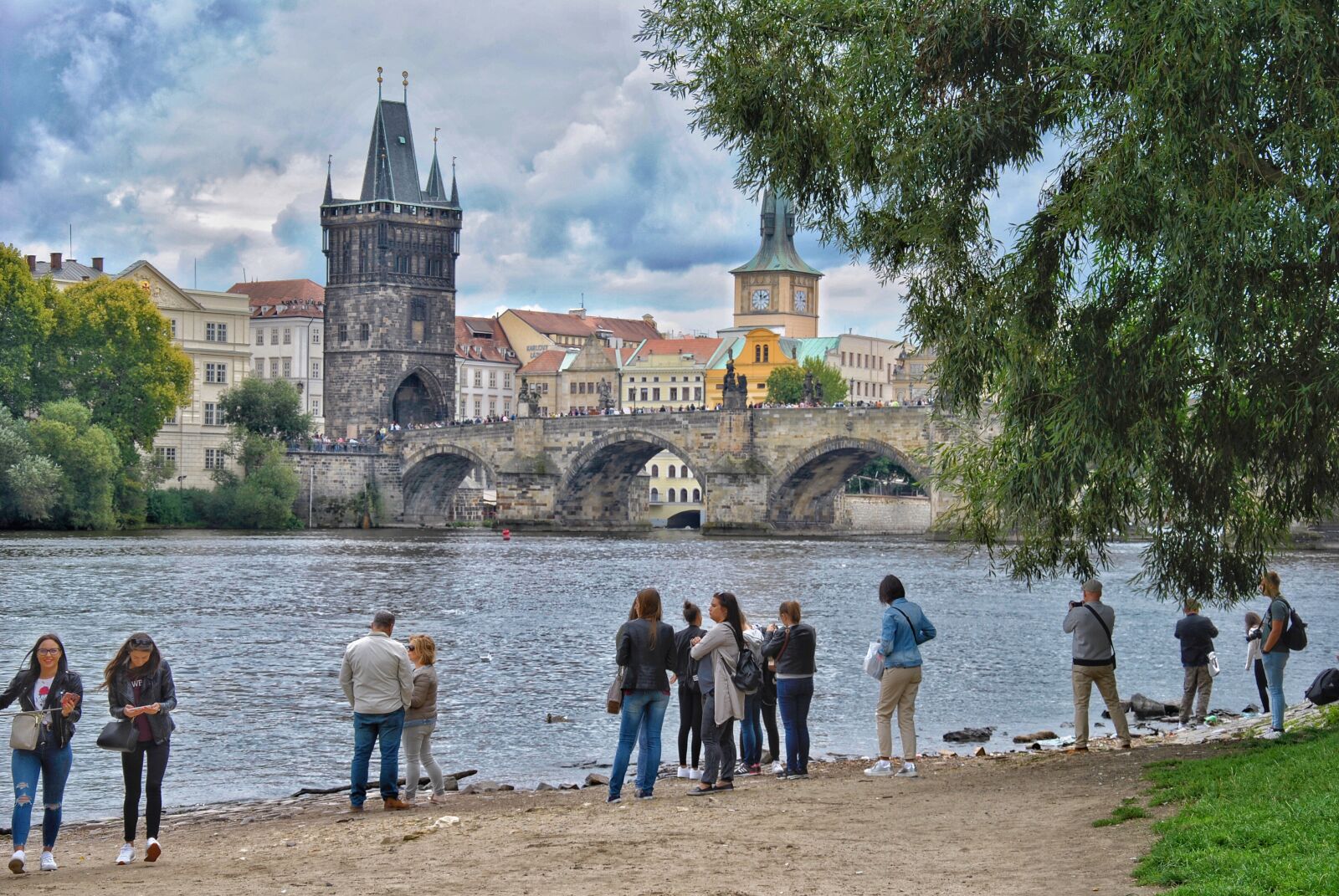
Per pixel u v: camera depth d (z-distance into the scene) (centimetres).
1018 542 3909
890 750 3472
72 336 17750
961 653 7088
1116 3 3186
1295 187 3088
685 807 3030
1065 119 3397
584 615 8788
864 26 3575
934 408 4028
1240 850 2133
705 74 3738
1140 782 2952
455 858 2580
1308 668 6412
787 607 3522
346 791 3950
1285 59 3128
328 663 6619
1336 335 3219
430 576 11638
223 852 2897
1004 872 2275
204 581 10750
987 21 3416
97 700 5556
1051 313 3438
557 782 4116
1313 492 3547
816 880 2273
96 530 17450
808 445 19575
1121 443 3359
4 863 2900
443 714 5372
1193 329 3119
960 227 3578
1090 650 3725
